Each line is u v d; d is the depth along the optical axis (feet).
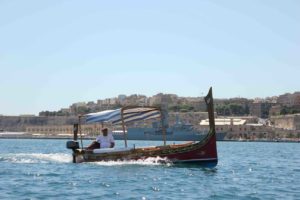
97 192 131.64
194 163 195.72
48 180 157.48
